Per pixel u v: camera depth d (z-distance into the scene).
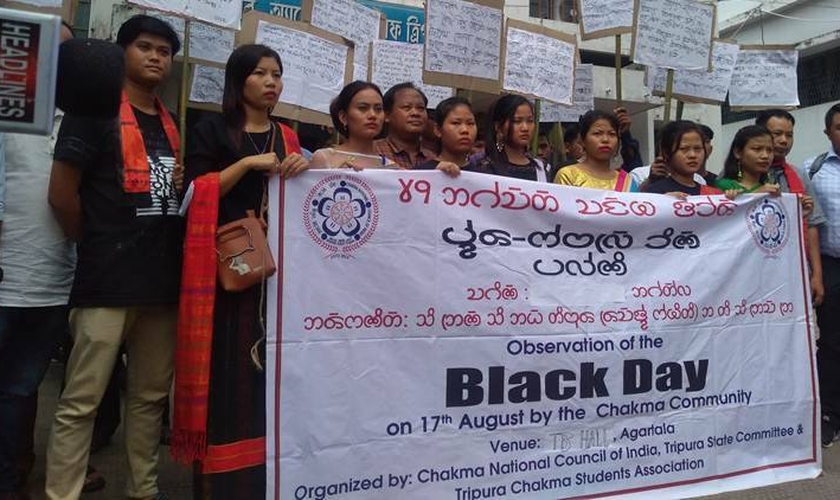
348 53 4.39
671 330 3.15
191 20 3.58
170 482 3.21
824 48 16.42
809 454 3.41
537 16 12.05
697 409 3.17
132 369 2.80
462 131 3.42
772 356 3.37
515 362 2.86
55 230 2.82
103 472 3.37
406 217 2.76
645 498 3.00
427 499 2.70
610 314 3.05
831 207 4.09
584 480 2.93
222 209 2.62
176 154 2.88
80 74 1.38
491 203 2.91
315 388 2.59
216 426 2.48
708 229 3.30
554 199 3.02
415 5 9.48
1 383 2.85
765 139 3.96
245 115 2.81
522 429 2.85
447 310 2.79
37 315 2.85
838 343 4.04
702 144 3.71
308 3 4.48
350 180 2.69
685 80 5.23
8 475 2.81
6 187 2.72
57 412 2.64
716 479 3.18
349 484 2.60
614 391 3.02
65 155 2.50
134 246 2.62
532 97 4.50
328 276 2.64
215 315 2.52
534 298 2.93
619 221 3.11
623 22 4.77
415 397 2.71
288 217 2.61
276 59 2.82
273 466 2.52
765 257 3.41
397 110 3.52
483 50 4.25
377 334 2.68
